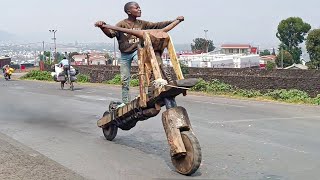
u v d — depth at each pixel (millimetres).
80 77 36031
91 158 7207
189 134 6102
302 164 6805
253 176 6102
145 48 6789
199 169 6477
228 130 10031
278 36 77312
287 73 29906
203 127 10477
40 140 8836
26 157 6871
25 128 10344
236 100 17641
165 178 5996
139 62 6887
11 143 8125
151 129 10133
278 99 18109
